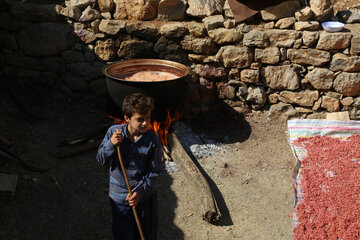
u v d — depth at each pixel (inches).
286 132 238.4
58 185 181.0
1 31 248.2
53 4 239.8
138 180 126.3
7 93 248.2
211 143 225.3
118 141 117.2
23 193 169.6
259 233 164.9
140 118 116.9
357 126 226.7
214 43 234.8
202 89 245.4
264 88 243.0
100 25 235.0
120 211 129.3
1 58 254.2
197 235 162.9
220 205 180.2
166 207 177.0
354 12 236.7
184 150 203.6
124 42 237.6
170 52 239.3
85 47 241.6
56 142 213.3
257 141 229.8
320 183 188.2
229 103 248.8
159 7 237.1
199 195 175.5
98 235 158.1
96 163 201.8
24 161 185.8
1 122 211.8
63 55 246.2
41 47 245.4
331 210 171.2
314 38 223.1
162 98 201.2
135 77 221.3
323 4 226.7
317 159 206.7
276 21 232.1
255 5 230.4
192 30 231.5
